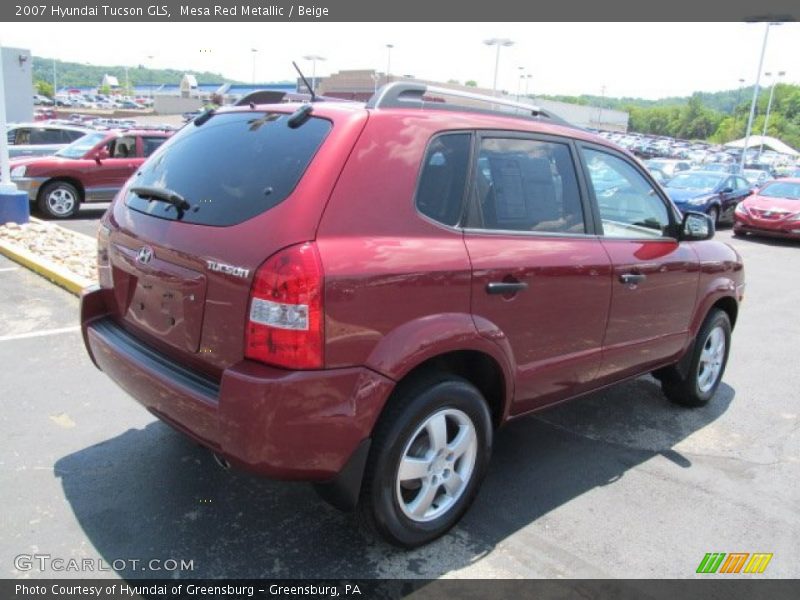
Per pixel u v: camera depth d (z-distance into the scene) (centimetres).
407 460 287
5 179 1020
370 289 259
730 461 420
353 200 265
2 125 1008
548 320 338
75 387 463
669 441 445
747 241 1588
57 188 1294
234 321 256
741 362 636
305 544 306
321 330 248
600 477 388
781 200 1593
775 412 509
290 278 244
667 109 14850
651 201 429
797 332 760
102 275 345
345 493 271
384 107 291
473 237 304
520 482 377
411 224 282
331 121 280
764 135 6850
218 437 257
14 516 313
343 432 258
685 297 443
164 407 280
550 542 320
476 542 317
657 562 310
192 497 338
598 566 304
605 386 407
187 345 279
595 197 378
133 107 8681
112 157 1362
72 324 598
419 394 284
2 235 941
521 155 340
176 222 287
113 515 319
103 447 383
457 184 304
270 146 287
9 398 441
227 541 305
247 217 263
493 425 341
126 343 314
